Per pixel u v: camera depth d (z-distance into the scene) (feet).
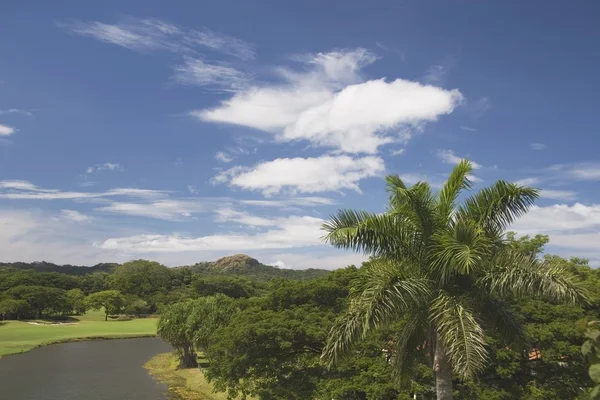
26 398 125.90
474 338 37.70
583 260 97.35
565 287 39.01
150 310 457.68
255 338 74.64
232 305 152.35
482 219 44.39
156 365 178.81
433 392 63.82
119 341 268.62
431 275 43.75
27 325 333.42
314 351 78.69
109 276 548.31
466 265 37.96
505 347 64.85
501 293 42.63
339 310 83.05
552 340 64.03
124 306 423.23
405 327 46.75
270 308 90.17
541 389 63.57
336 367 69.82
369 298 41.06
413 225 44.96
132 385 140.77
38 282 442.91
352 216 46.14
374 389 62.03
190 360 167.73
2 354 206.80
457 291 42.60
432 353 44.91
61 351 223.71
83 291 495.00
